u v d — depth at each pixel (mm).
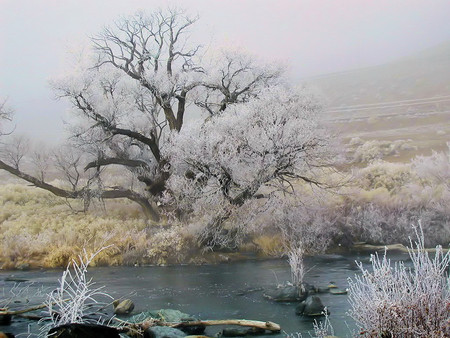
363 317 4695
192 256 19406
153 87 26797
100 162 26922
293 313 9359
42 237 21328
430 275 4441
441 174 30438
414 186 29531
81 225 23484
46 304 6730
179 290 12602
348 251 21266
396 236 22891
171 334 6824
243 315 9289
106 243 20250
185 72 27953
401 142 43938
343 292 11344
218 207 21312
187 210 23312
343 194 24469
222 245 20469
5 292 12125
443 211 24047
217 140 21188
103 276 15539
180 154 21781
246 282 13773
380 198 26750
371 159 40281
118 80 27594
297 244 20453
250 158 21141
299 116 22688
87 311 9320
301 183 25406
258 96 24469
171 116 27453
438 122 48031
